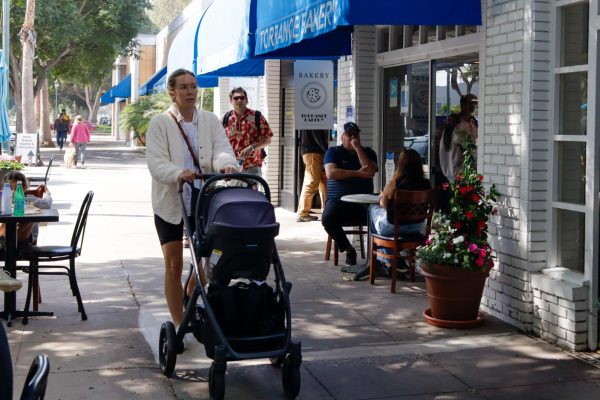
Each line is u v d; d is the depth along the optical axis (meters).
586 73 5.75
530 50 5.91
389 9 6.12
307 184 12.59
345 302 7.25
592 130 5.55
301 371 5.37
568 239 6.02
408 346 5.92
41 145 41.06
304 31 7.10
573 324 5.71
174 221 5.57
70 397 4.85
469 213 6.21
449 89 8.18
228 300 4.77
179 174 5.27
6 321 6.40
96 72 38.75
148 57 40.72
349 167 8.73
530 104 5.95
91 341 5.98
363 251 9.11
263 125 9.65
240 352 4.75
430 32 8.52
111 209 14.12
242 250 4.66
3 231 6.92
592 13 5.52
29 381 2.58
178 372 5.33
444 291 6.36
